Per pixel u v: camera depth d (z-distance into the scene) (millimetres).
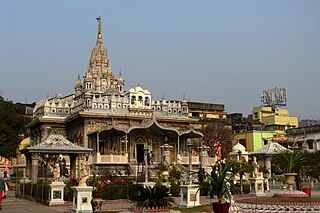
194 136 54031
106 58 67562
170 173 36156
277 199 21234
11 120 76938
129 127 49719
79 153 36406
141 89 56812
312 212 18891
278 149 46906
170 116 55438
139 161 51781
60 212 22859
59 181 30734
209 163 50344
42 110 55500
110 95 55156
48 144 35312
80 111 49312
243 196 30250
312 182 39844
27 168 39281
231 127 82938
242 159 44406
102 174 38438
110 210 22828
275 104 99625
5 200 31812
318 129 74562
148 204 18438
